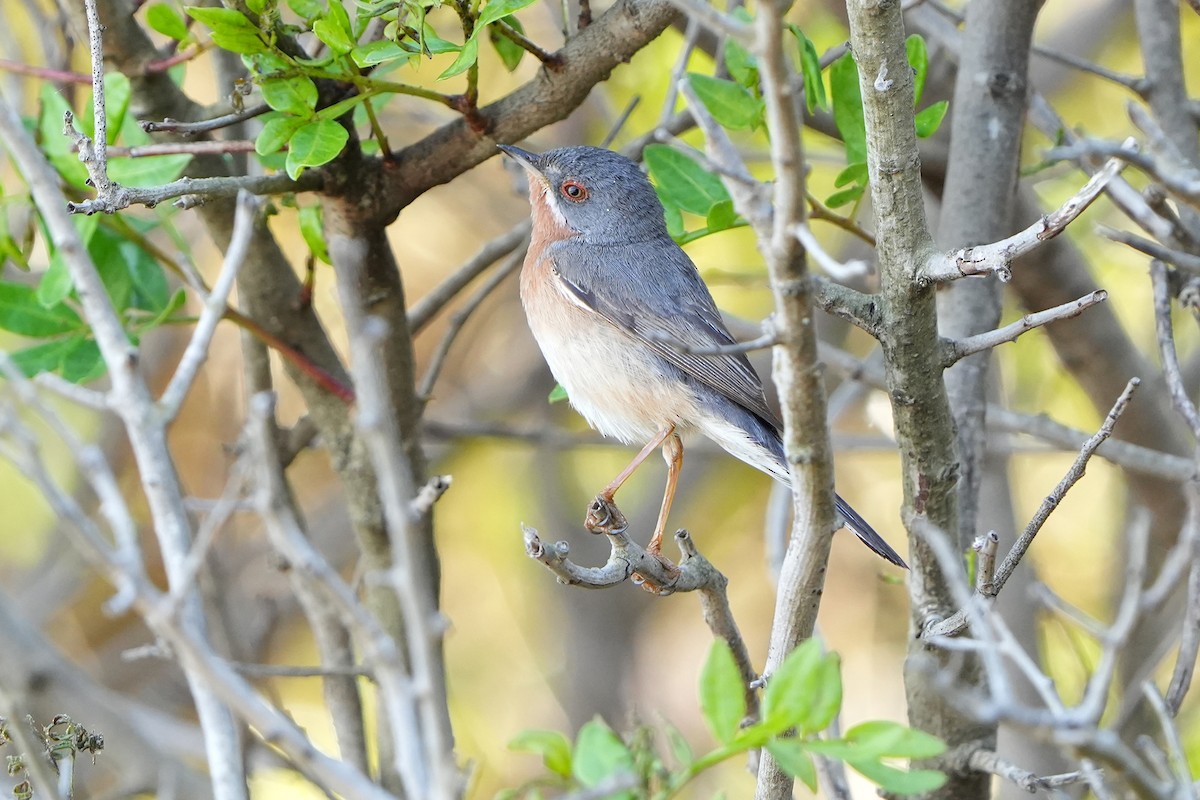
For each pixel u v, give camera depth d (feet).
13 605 38.24
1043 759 41.65
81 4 32.24
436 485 18.34
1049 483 57.57
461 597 59.67
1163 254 26.86
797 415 21.24
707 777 53.06
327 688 34.24
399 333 35.14
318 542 55.26
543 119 32.55
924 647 28.32
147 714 35.14
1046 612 41.98
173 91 34.06
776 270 19.60
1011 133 34.91
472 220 61.98
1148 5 37.42
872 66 24.49
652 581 26.73
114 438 52.06
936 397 26.81
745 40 17.79
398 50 28.89
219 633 34.96
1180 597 42.57
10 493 53.83
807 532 22.74
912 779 18.58
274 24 29.32
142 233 35.96
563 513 58.70
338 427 35.76
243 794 20.59
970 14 35.78
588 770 18.35
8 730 22.98
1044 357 55.16
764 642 60.13
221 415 54.39
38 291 32.63
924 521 22.68
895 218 25.39
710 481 60.70
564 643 57.93
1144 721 39.14
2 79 42.91
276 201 37.73
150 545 51.83
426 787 16.60
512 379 60.39
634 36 31.37
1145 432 42.06
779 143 18.30
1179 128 36.70
